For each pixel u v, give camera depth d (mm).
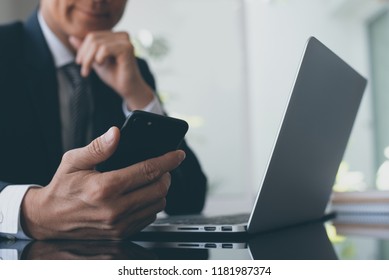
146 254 479
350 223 819
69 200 572
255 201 564
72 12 1241
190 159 1212
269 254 473
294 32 3172
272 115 3090
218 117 3033
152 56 2980
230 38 3057
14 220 612
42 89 1210
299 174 625
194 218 796
